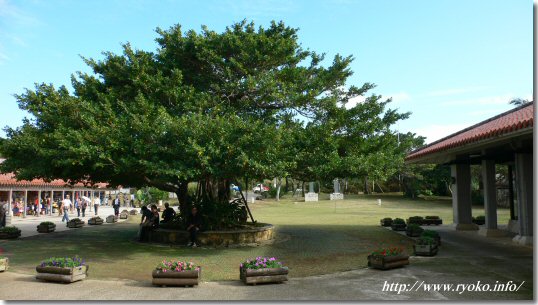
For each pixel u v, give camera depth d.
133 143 11.49
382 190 62.16
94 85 14.77
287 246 14.79
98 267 10.88
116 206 29.03
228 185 18.03
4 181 28.70
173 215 17.94
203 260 12.07
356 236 17.42
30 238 17.28
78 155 11.06
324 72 15.66
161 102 13.91
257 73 14.29
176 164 11.44
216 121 11.66
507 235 16.58
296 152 13.22
